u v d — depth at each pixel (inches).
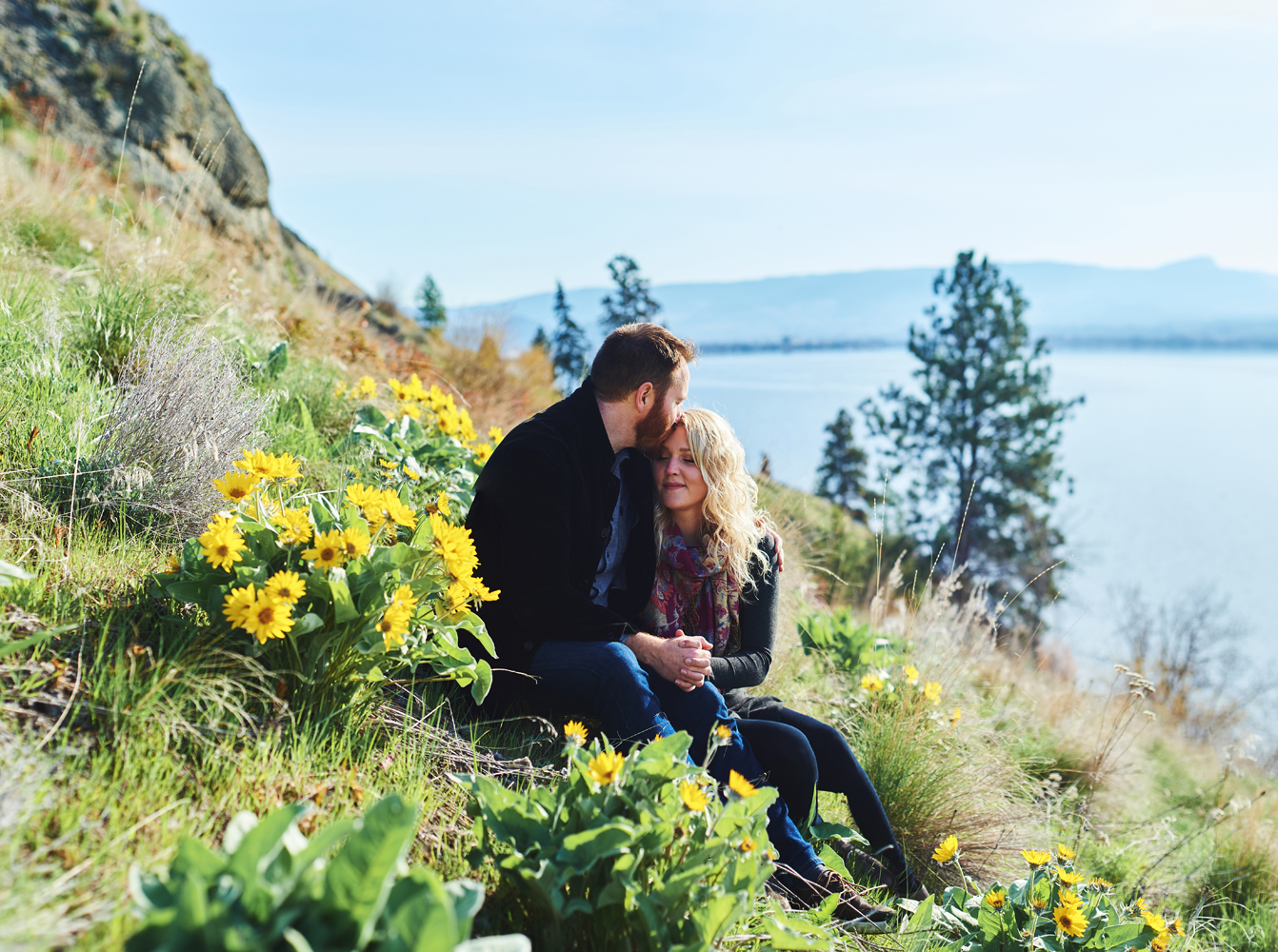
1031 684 239.1
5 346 112.5
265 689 68.4
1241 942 134.5
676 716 86.0
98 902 46.0
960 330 940.6
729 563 97.7
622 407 94.3
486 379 334.3
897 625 192.9
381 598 72.6
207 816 57.5
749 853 60.1
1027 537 878.4
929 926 78.4
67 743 57.9
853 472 1111.0
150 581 76.2
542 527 88.1
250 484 74.3
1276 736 288.5
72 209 225.3
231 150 610.9
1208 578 4507.9
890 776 114.5
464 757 78.6
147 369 111.2
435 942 36.7
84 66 526.9
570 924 57.2
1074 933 75.4
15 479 87.2
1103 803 171.8
